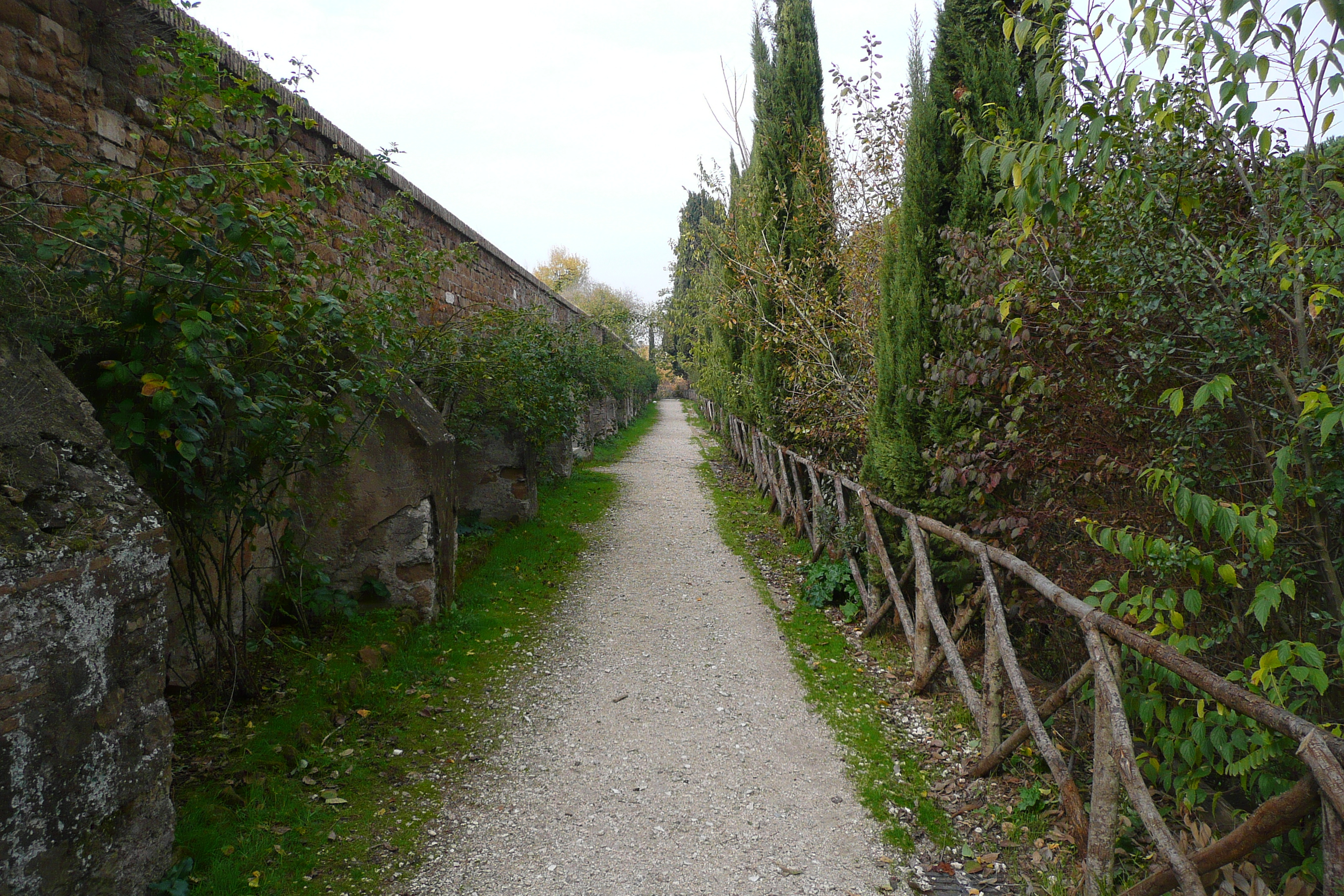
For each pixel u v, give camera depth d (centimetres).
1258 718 201
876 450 514
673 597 629
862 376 688
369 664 440
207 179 272
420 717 396
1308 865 216
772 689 452
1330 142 241
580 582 657
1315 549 253
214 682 388
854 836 310
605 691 446
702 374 1581
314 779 328
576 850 296
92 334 272
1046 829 310
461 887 271
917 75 500
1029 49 455
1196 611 240
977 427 432
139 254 279
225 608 418
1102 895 257
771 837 308
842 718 415
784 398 880
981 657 477
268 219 279
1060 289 308
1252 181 259
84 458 228
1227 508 217
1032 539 367
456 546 568
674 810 326
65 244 255
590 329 1475
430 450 512
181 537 347
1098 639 274
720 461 1499
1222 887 231
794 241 842
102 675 217
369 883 270
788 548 793
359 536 505
